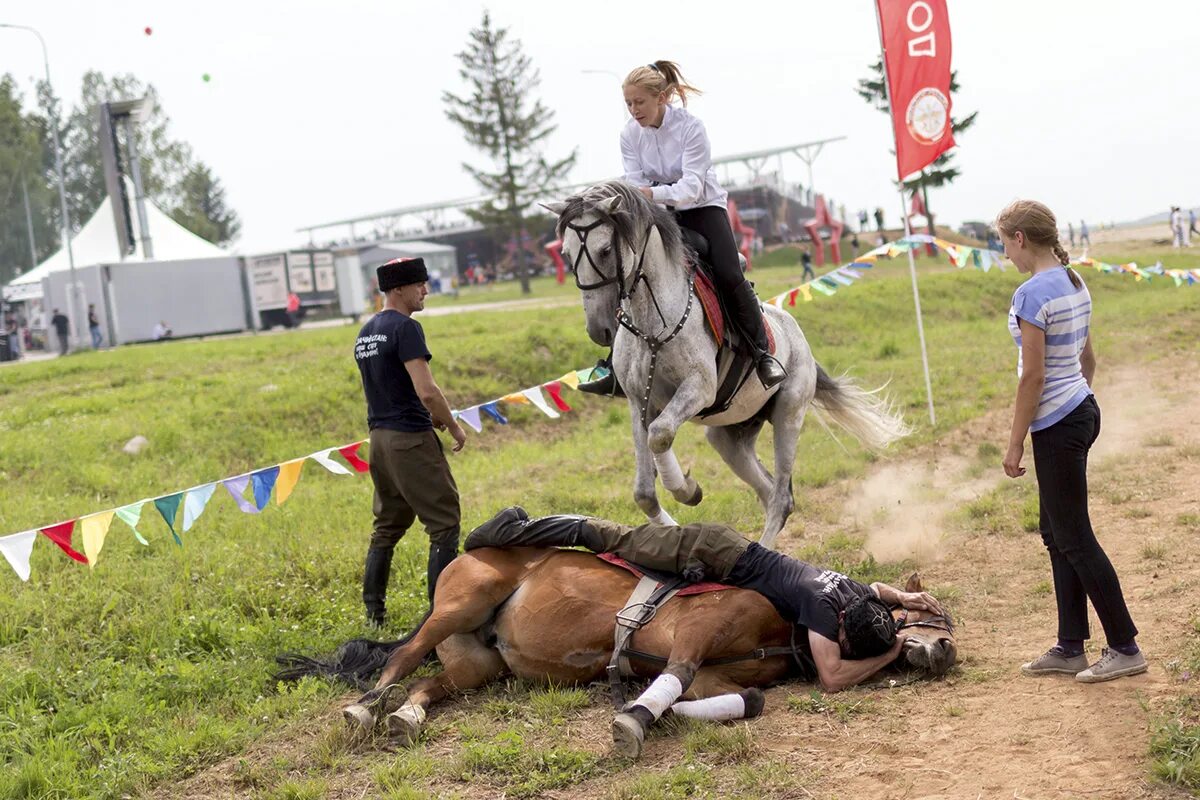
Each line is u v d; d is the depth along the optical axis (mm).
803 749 4316
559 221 5949
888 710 4594
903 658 4949
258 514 9664
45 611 6992
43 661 6148
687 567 4938
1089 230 65750
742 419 6973
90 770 4766
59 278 35594
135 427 13375
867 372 16203
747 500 8992
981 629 5582
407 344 6102
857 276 10672
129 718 5312
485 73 55656
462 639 5297
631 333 6145
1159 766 3762
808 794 3943
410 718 4758
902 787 3932
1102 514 7527
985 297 27328
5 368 21422
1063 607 4762
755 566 4941
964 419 11984
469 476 11250
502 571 5238
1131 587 5883
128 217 38188
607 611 4977
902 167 11070
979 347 18578
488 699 5156
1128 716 4266
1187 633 5043
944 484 9148
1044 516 4770
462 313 28156
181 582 7449
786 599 4887
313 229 79188
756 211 64438
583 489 9820
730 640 4781
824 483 9625
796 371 7133
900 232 61719
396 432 6219
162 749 4902
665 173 6656
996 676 4852
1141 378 14359
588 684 5168
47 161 76688
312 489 11125
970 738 4254
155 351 22859
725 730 4473
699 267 6355
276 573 7621
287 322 39812
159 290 35062
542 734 4707
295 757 4785
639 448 6289
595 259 5828
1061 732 4219
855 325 22406
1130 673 4637
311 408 14359
